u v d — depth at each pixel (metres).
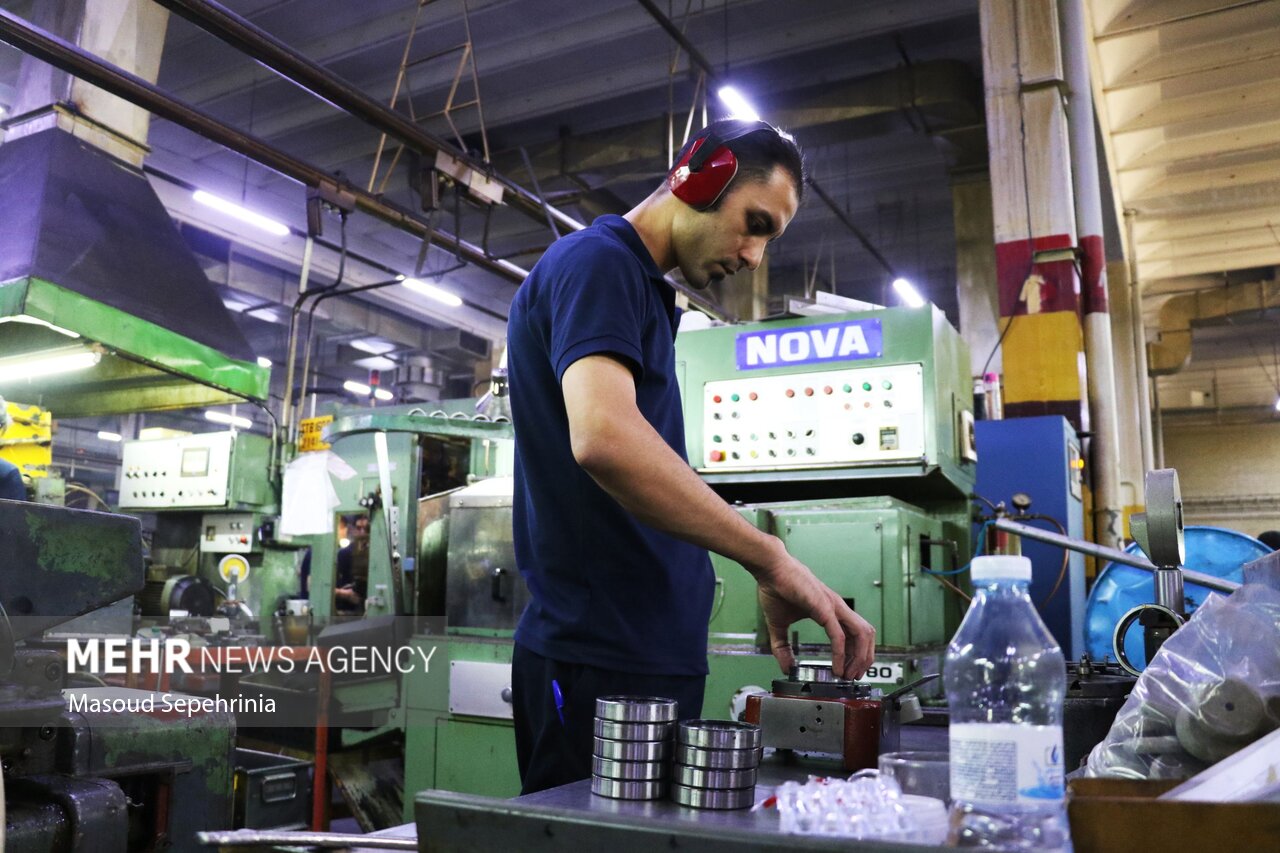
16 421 4.20
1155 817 0.56
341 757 3.15
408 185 9.34
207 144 8.76
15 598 1.27
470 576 2.70
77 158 4.59
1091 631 2.41
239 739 3.48
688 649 1.09
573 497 1.05
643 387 1.07
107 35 5.30
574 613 1.05
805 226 10.84
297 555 5.41
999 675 0.82
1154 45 7.30
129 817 1.41
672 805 0.75
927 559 2.43
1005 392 4.84
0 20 3.60
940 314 2.39
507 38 7.68
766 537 0.90
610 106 8.70
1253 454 15.96
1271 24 6.93
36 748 1.29
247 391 4.55
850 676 0.99
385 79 8.16
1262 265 11.70
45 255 3.86
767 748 1.06
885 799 0.67
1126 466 9.02
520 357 1.10
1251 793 0.60
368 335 12.30
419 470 3.69
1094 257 5.13
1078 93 5.27
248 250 10.21
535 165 8.78
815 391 2.38
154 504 5.30
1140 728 0.83
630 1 7.30
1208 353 15.23
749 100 8.08
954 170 8.60
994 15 5.23
